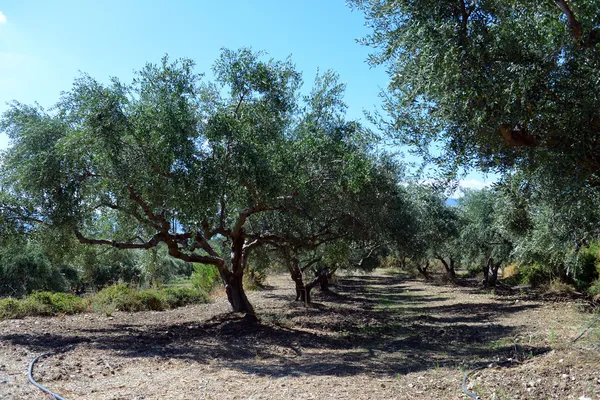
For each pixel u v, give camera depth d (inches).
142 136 363.9
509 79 196.9
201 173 360.5
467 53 205.5
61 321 484.1
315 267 971.3
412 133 249.3
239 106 423.2
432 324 564.7
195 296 737.0
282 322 524.7
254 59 414.3
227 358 339.0
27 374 256.8
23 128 395.5
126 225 518.3
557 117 201.5
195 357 332.8
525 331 443.8
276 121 421.4
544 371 240.2
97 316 544.1
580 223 228.1
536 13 213.0
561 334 389.1
